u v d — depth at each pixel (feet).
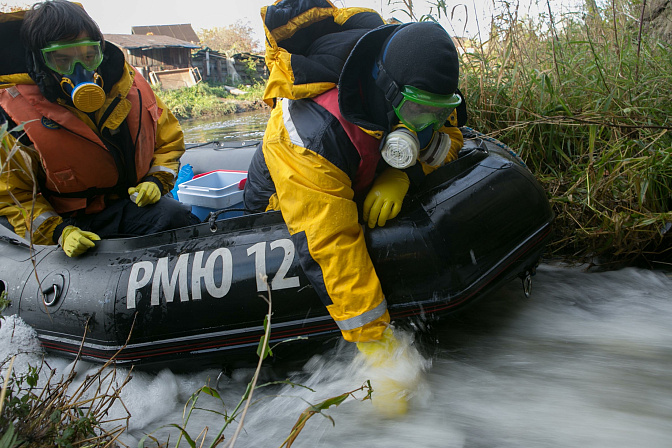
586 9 13.07
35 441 4.77
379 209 6.27
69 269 7.34
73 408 5.24
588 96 10.37
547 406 5.92
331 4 6.49
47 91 7.03
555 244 9.58
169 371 7.22
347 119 5.59
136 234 8.17
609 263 9.04
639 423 5.51
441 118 5.71
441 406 6.06
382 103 5.82
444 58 5.37
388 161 5.77
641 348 6.84
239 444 5.90
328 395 6.29
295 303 6.42
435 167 6.86
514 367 6.68
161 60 76.23
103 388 6.90
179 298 6.68
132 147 7.95
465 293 6.34
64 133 7.32
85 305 6.98
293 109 6.11
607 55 11.12
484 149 7.54
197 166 12.71
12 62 7.02
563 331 7.39
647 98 9.68
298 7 6.23
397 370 5.91
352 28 6.43
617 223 8.44
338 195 5.74
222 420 6.40
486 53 11.63
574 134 9.95
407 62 5.35
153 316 6.73
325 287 5.77
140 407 6.70
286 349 6.75
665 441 5.23
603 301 8.11
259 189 7.27
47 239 7.56
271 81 6.15
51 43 6.55
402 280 6.23
